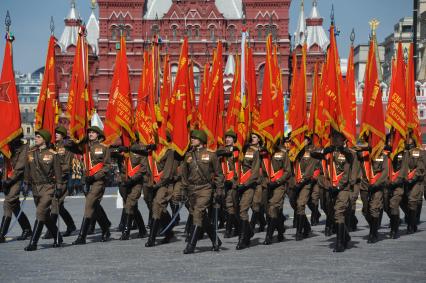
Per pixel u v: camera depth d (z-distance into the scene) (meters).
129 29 163.00
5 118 28.48
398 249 25.81
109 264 22.00
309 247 26.61
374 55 29.50
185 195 27.16
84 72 30.16
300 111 31.81
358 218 39.88
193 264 22.02
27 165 25.69
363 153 28.42
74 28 168.88
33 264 21.97
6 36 29.45
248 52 34.38
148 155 29.91
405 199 32.59
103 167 27.92
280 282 18.69
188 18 161.75
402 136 30.47
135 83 161.75
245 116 31.56
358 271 20.53
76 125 29.38
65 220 30.58
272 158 27.84
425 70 154.88
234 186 28.06
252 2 161.25
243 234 26.03
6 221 28.22
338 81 28.89
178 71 28.61
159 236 30.89
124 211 30.20
